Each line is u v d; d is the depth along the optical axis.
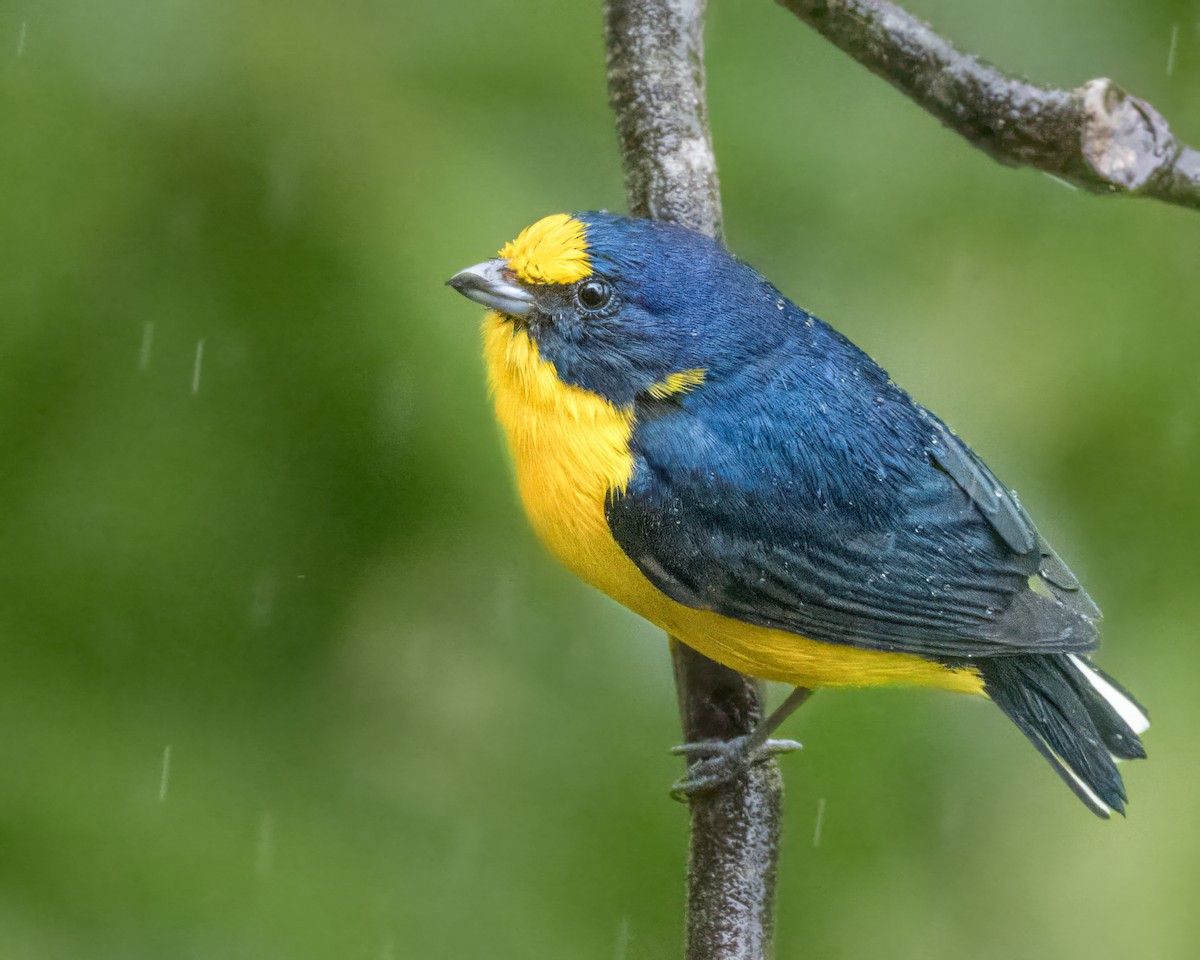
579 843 12.64
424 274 12.73
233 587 12.91
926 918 12.70
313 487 12.93
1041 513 13.30
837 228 13.26
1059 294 13.45
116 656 12.80
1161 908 12.87
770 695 12.93
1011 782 12.89
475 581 12.98
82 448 12.93
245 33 13.06
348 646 12.93
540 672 12.93
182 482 12.88
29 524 12.86
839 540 10.63
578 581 13.00
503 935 12.45
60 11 13.06
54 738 12.59
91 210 12.98
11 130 12.99
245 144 13.04
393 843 12.62
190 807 12.54
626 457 10.65
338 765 12.78
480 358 12.70
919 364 13.14
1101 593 13.36
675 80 12.05
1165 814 13.04
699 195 11.87
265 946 12.29
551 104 13.10
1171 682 13.19
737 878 10.66
